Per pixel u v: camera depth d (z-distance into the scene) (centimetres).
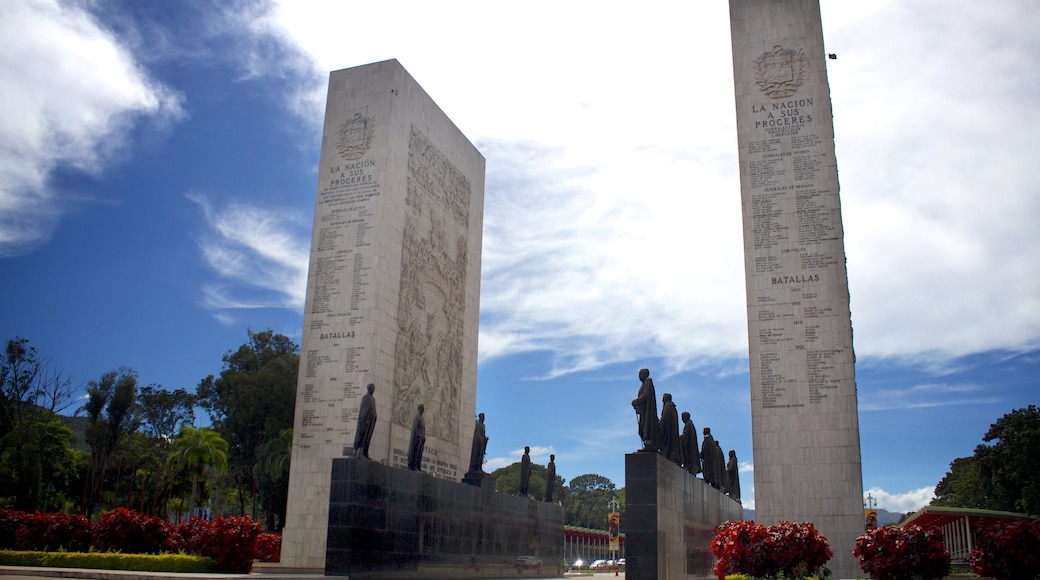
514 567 4716
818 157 3850
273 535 4806
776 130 3934
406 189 4678
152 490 8394
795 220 3806
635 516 2462
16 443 6194
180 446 7031
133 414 8350
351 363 4216
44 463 6862
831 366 3616
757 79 4028
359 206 4447
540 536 5219
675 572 2653
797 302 3716
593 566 8356
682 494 2862
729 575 2359
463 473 5159
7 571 2902
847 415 3553
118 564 3062
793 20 4062
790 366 3659
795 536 2320
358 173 4506
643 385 2700
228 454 7594
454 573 3888
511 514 4744
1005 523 2425
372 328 4225
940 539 2280
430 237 4947
